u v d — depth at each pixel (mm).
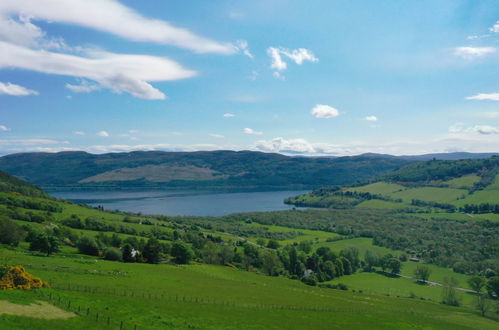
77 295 55750
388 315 85250
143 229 187750
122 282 74125
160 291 71875
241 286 95750
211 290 82312
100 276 76438
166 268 105750
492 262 173375
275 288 103250
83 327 42531
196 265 125000
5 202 175875
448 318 97312
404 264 190750
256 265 157000
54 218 167125
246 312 66625
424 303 122500
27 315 41156
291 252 160625
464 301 135750
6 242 102500
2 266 52688
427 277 161125
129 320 49156
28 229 125875
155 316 52938
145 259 114562
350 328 67125
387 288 149750
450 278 166000
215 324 54969
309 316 71750
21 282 52531
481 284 141250
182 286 81375
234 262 156375
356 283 156375
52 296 51375
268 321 62562
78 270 78188
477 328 88188
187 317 55844
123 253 112625
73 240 133125
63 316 44312
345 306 89688
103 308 51938
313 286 130500
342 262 172750
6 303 43406
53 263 81750
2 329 35750
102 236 138625
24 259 80250
